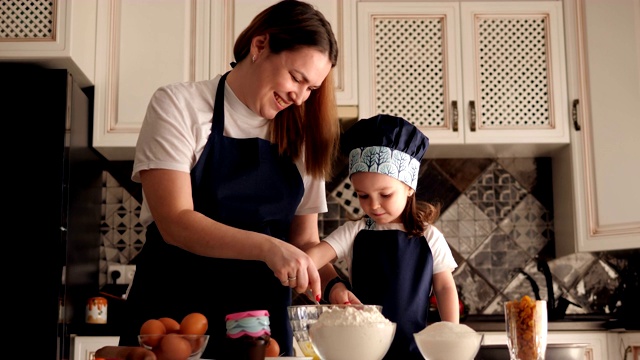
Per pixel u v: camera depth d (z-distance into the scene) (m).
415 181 2.05
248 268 1.69
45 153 2.94
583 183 3.42
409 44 3.50
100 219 3.60
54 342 2.85
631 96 3.36
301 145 1.79
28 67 3.27
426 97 3.48
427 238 2.11
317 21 1.69
